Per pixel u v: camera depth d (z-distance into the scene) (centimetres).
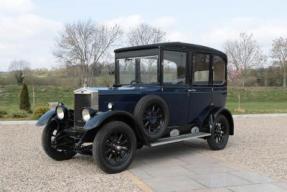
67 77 3347
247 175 583
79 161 687
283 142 905
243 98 3198
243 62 3597
